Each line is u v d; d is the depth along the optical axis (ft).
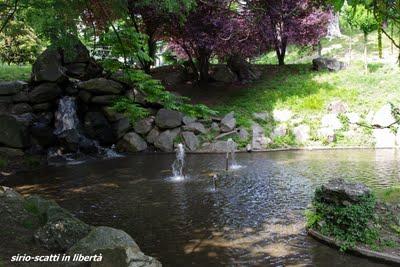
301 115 46.78
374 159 36.35
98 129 44.29
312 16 52.16
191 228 20.90
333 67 56.80
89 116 44.75
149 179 31.55
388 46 67.56
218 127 44.88
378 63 57.36
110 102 44.01
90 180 31.89
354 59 62.64
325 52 73.51
